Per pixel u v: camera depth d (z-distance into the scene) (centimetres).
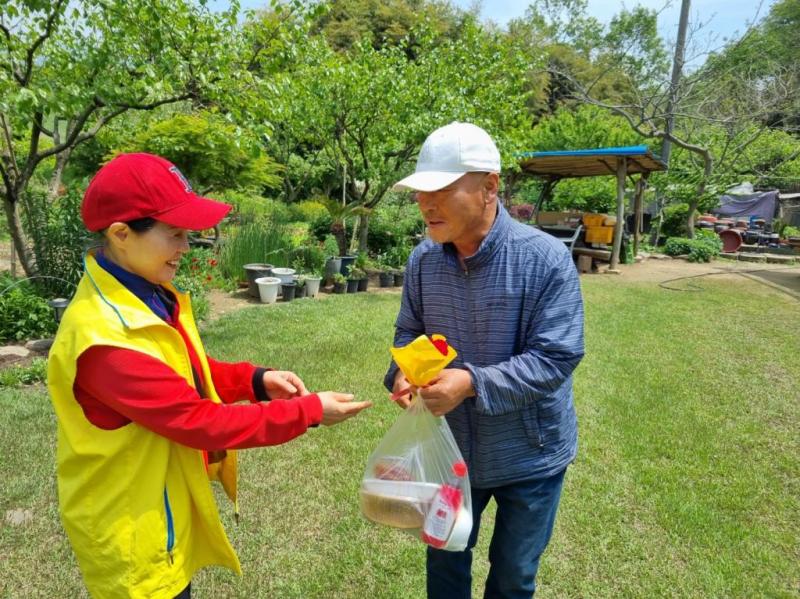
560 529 270
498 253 153
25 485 284
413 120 934
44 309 539
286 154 1623
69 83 543
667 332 663
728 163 1667
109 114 596
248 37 616
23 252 608
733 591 232
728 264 1390
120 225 118
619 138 1862
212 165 1050
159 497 124
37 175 1150
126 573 123
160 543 125
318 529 264
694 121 1702
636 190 1457
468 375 142
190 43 558
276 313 690
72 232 621
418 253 176
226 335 577
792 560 253
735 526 275
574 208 1877
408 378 143
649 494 303
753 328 693
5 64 518
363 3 2767
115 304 118
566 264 153
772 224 1995
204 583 226
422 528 146
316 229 1308
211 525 136
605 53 2003
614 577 239
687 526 273
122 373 113
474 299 159
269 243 949
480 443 163
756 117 1667
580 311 153
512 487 166
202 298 680
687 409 424
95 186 119
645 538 265
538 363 144
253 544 251
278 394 160
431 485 147
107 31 552
